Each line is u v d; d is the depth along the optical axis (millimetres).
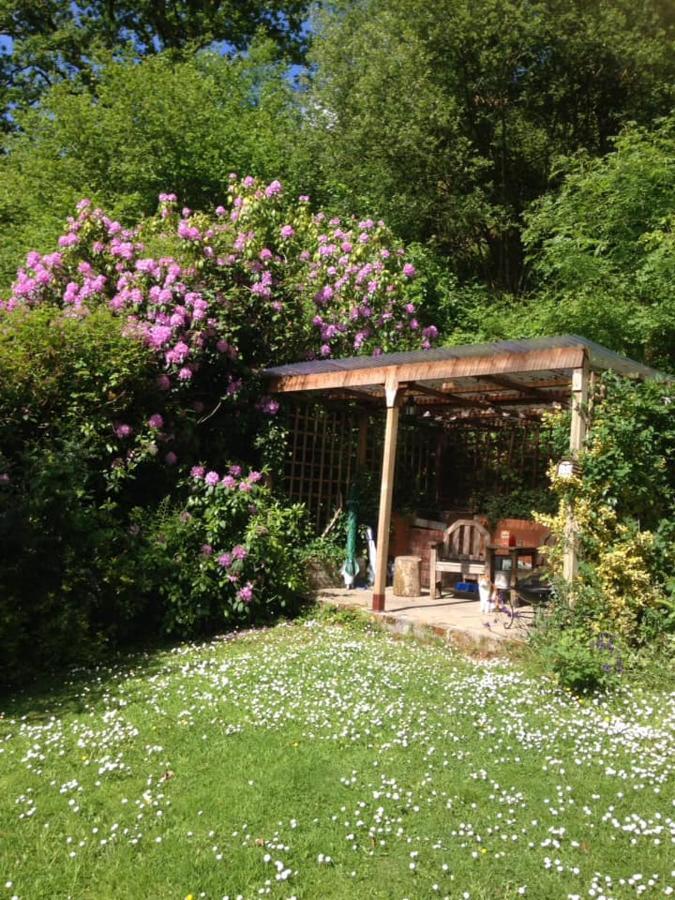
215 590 7906
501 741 4688
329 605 8422
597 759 4418
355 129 18125
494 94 18875
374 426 11320
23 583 6535
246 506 8469
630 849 3473
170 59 18844
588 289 11758
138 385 8492
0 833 3641
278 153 16547
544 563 8547
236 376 9617
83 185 14242
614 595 6398
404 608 8352
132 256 9547
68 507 6727
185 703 5387
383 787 4043
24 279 9492
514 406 10586
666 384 6852
